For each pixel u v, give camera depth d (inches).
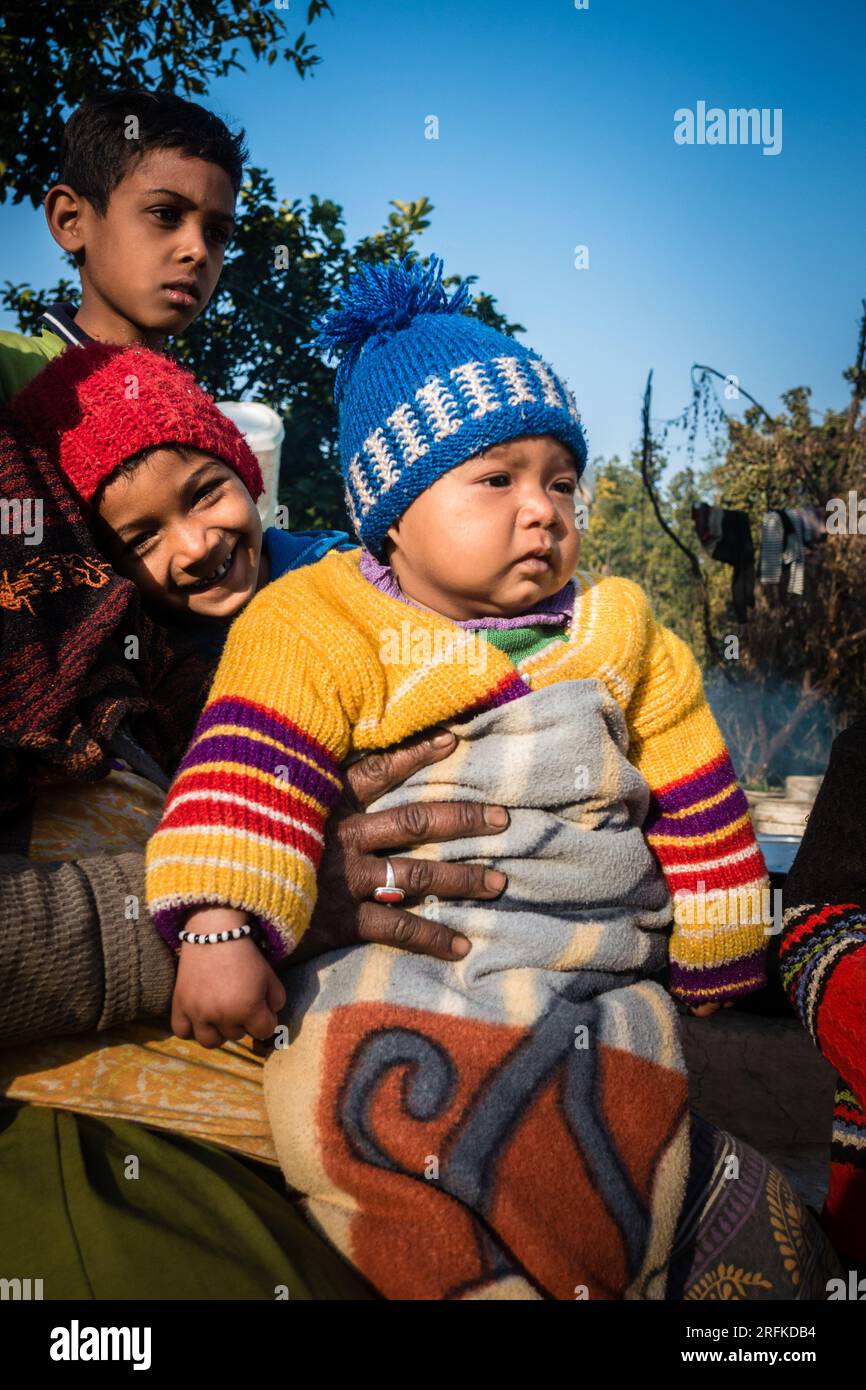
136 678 68.1
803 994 70.5
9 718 58.0
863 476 505.7
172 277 109.0
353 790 61.6
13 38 288.5
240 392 425.4
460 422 61.9
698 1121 68.5
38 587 60.9
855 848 73.5
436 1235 52.3
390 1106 54.4
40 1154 52.3
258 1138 59.1
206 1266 48.5
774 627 515.5
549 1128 54.6
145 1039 60.6
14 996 52.9
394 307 68.7
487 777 60.9
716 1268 63.9
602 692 63.5
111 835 62.6
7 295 373.7
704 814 68.7
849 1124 75.6
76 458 67.3
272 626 62.5
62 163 113.0
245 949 54.4
